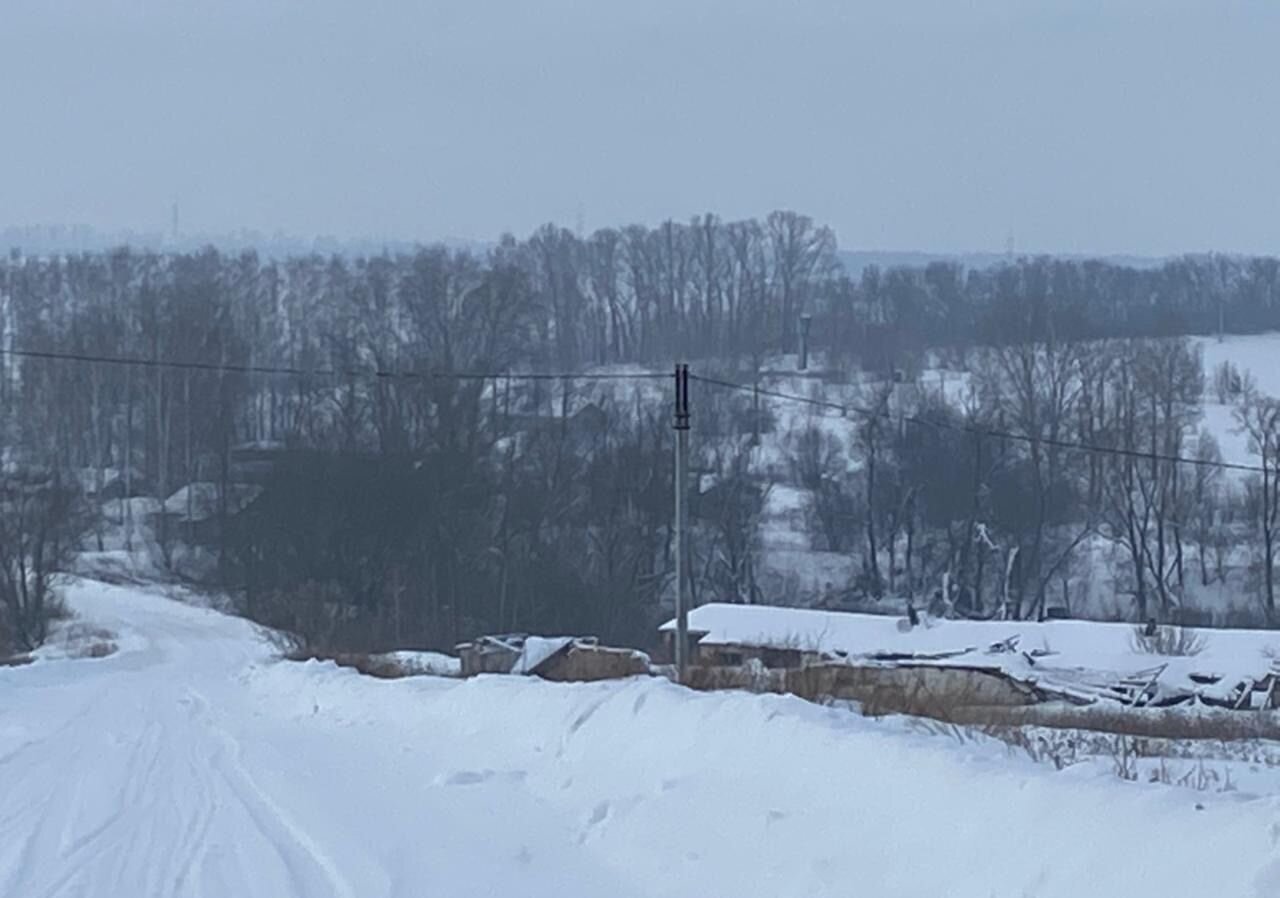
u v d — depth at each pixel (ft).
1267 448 199.00
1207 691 132.57
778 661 154.51
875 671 120.78
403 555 189.06
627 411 215.31
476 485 190.70
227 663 153.69
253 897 27.81
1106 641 154.40
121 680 115.03
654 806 31.89
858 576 206.18
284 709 74.69
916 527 207.72
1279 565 196.03
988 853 23.59
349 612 184.96
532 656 127.85
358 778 43.68
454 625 186.29
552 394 216.74
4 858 32.30
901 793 26.89
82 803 40.29
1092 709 117.19
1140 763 43.70
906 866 24.72
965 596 201.57
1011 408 207.82
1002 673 133.18
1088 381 206.08
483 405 199.82
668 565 197.36
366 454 189.98
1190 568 201.26
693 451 201.87
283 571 193.77
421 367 200.03
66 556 219.82
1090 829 22.36
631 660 114.11
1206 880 19.83
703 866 27.96
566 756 40.78
